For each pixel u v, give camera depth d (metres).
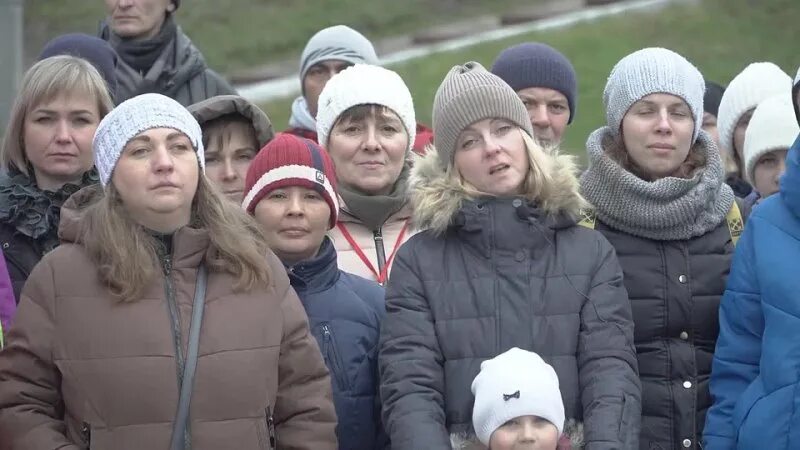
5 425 7.03
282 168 8.22
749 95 11.27
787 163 8.00
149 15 11.44
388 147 9.06
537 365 7.38
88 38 10.23
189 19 28.02
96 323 7.03
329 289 8.18
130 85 11.23
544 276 7.84
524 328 7.69
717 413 7.91
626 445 7.26
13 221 8.56
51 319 7.09
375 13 28.59
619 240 8.57
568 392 7.56
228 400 7.02
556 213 8.02
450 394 7.62
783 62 25.59
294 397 7.34
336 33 11.92
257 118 9.78
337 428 7.92
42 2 27.38
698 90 8.89
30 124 8.81
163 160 7.23
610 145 9.02
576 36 26.84
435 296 7.83
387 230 9.13
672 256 8.47
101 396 6.94
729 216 8.69
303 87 12.03
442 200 7.99
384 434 8.05
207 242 7.30
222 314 7.15
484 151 8.07
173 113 7.41
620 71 8.99
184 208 7.37
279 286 7.41
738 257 8.05
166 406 6.93
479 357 7.65
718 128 11.62
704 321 8.38
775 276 7.73
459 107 8.19
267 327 7.22
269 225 8.21
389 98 9.11
